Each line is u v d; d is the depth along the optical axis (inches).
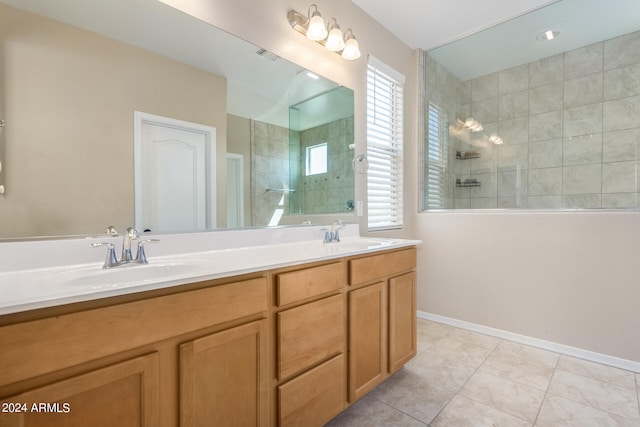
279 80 69.4
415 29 98.2
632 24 90.0
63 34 42.7
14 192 38.8
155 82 51.5
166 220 52.6
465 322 100.0
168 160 53.1
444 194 113.6
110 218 46.4
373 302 61.1
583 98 98.2
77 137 43.7
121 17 47.9
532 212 88.0
